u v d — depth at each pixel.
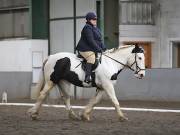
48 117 18.08
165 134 13.67
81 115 16.80
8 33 32.00
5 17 32.19
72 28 29.58
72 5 29.55
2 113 19.78
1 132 14.02
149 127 15.12
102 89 16.56
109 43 28.55
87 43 16.09
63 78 16.42
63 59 16.22
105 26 28.53
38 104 16.70
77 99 27.75
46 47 30.52
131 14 28.17
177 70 24.94
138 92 25.80
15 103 25.38
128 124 15.85
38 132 13.95
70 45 29.67
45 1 30.62
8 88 29.88
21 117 18.09
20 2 31.09
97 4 28.28
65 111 20.56
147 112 20.31
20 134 13.63
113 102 16.23
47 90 16.47
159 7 28.03
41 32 30.61
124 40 28.06
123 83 26.09
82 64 16.17
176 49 27.95
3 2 32.12
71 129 14.58
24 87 29.34
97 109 21.50
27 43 30.06
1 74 30.06
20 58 30.34
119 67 16.39
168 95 25.11
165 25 27.89
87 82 16.12
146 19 28.23
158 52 28.14
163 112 20.28
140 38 28.16
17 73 29.62
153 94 25.45
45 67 16.47
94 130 14.36
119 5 28.17
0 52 31.17
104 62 16.16
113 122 16.39
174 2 27.58
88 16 16.28
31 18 30.33
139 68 16.31
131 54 16.38
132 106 23.03
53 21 30.41
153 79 25.45
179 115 19.08
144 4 28.23
